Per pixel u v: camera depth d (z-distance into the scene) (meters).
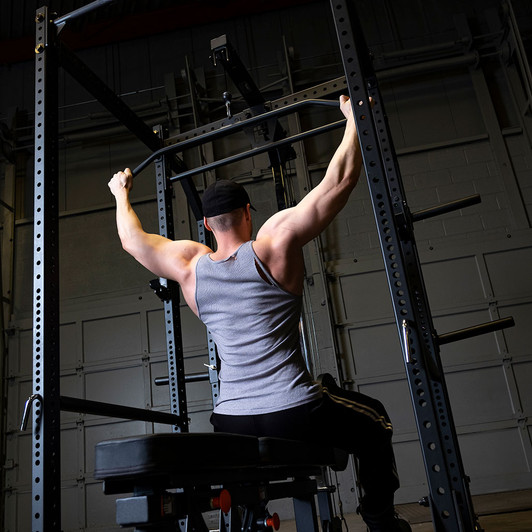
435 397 1.73
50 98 1.67
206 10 6.82
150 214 6.21
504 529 2.96
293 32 6.66
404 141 6.04
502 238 5.55
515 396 5.12
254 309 1.37
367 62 1.92
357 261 5.70
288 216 1.39
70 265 6.17
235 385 1.36
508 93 6.09
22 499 5.47
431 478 1.21
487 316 5.36
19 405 5.74
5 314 6.04
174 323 2.33
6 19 7.10
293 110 2.05
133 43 6.93
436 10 6.49
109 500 5.37
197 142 2.18
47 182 1.58
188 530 1.17
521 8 6.29
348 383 5.36
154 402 5.60
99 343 5.86
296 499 1.92
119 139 6.59
